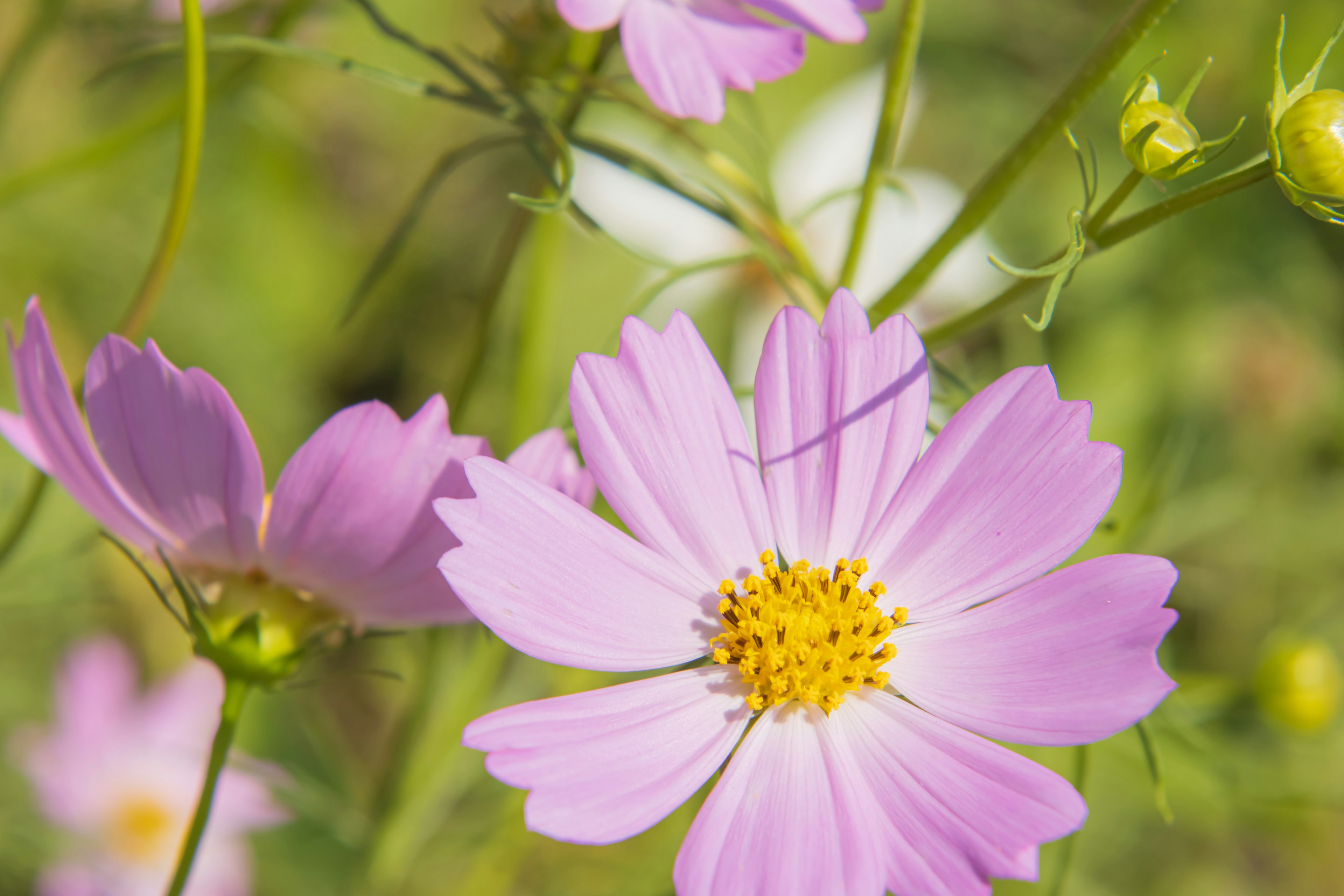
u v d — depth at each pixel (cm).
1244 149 74
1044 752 52
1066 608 41
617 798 40
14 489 52
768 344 42
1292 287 75
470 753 51
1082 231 40
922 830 40
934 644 41
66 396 40
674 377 41
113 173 65
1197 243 74
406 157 75
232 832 58
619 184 61
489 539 40
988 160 80
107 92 63
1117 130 75
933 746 41
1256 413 73
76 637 64
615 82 45
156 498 41
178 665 67
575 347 67
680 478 41
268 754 62
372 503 41
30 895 59
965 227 42
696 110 42
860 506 42
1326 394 74
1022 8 80
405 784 48
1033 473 41
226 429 40
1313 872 65
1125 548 49
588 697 40
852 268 44
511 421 48
